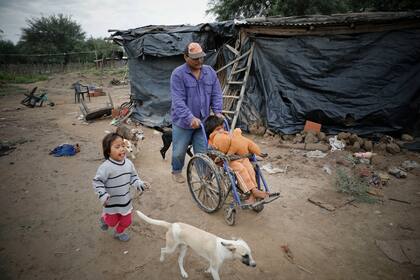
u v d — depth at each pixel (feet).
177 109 12.28
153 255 10.00
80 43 159.22
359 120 21.61
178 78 12.44
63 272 9.21
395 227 11.50
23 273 9.19
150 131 28.12
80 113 38.93
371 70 21.25
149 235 11.16
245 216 12.42
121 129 20.85
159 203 13.75
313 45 22.68
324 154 19.54
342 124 22.29
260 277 8.98
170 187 15.48
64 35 153.58
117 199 9.65
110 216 9.85
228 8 70.79
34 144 23.79
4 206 13.51
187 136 13.58
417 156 18.35
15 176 17.06
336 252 10.09
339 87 22.06
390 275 9.00
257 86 25.76
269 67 24.59
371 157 18.31
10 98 57.98
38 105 46.57
